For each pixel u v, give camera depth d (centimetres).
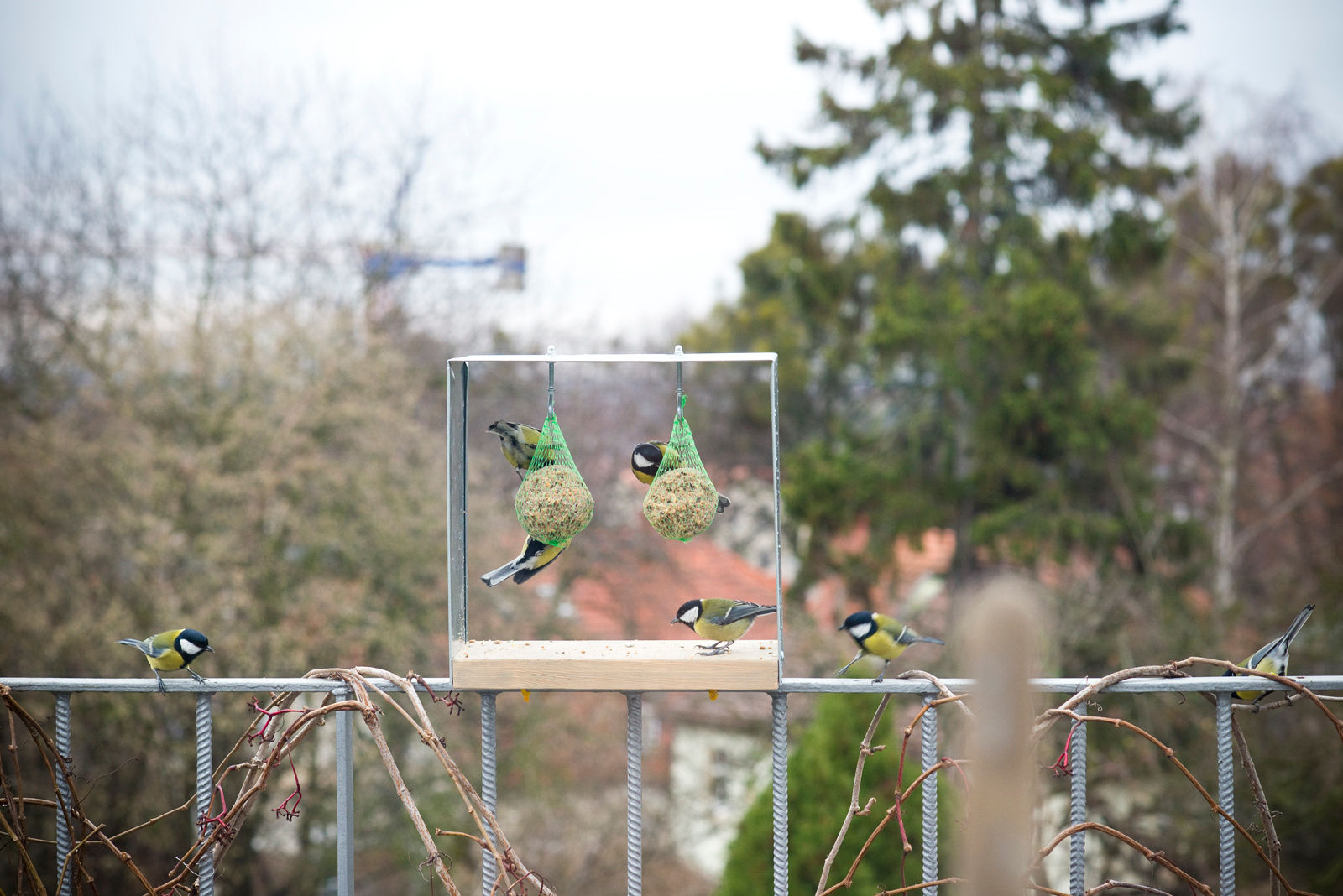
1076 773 259
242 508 1174
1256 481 2164
